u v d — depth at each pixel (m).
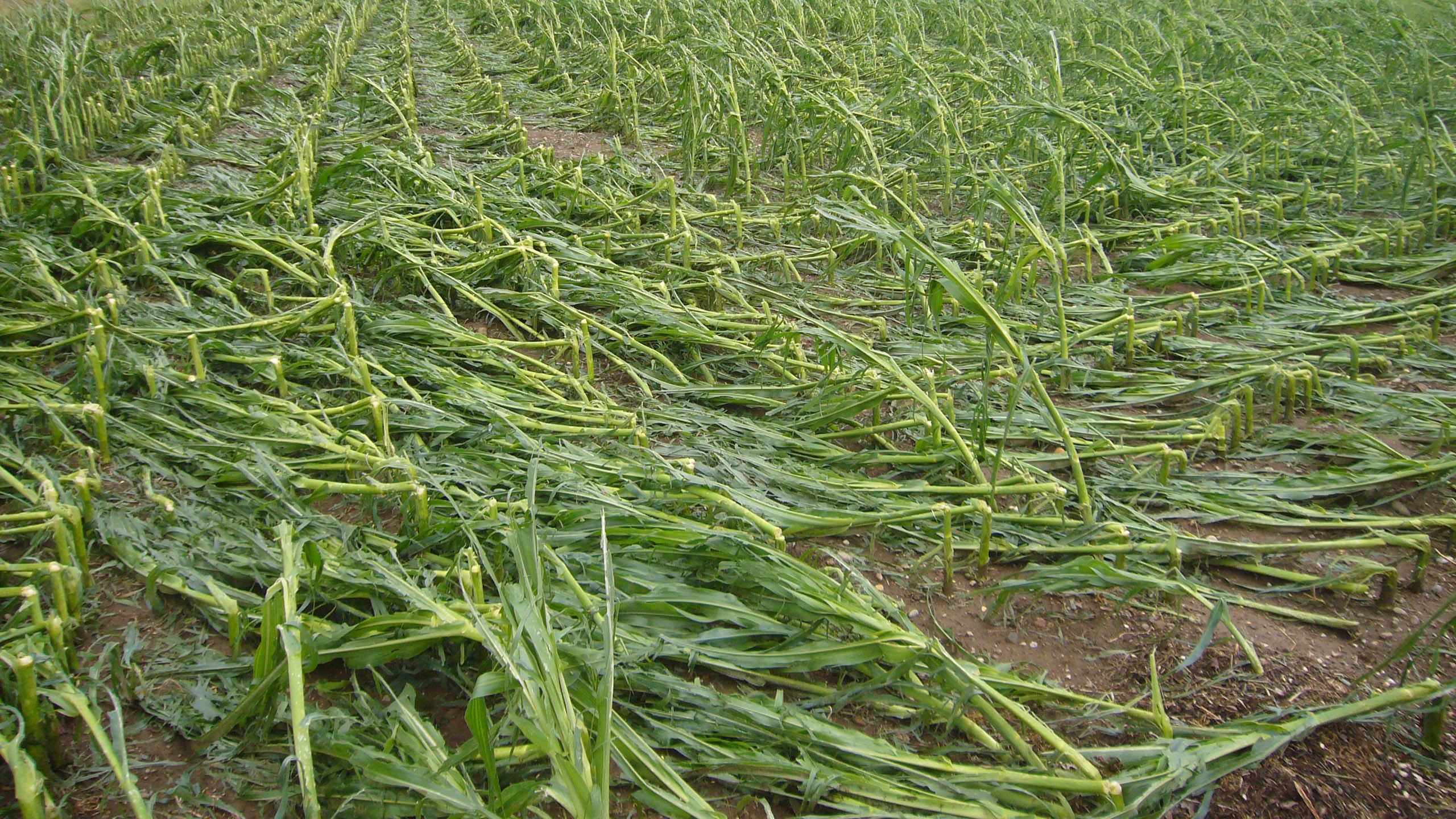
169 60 7.80
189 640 2.29
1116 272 4.88
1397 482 3.11
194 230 4.38
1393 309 4.35
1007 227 5.27
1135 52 7.64
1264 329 4.21
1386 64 7.94
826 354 3.27
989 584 2.67
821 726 2.00
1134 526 2.81
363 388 3.21
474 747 1.71
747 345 3.72
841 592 2.24
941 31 10.35
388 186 4.92
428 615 2.04
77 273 3.97
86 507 2.52
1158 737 2.17
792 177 6.02
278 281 4.13
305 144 4.84
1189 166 6.03
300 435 2.90
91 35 6.29
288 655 1.79
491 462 2.84
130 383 3.20
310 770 1.67
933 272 2.99
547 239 4.23
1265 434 3.36
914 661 2.10
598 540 2.47
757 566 2.31
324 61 8.32
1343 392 3.65
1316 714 2.08
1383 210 5.63
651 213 5.12
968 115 6.77
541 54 8.69
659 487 2.66
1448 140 5.59
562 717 1.67
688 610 2.29
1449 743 2.20
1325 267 4.76
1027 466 3.00
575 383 3.36
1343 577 2.61
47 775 1.91
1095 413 3.45
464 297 4.11
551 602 2.20
